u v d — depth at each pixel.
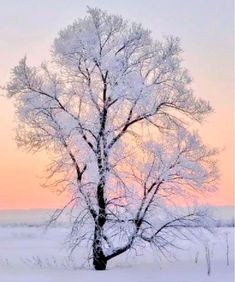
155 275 17.22
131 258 22.69
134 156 19.48
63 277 17.17
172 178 19.42
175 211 19.67
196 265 19.92
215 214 19.86
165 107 20.05
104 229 19.64
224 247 28.12
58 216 19.77
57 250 29.89
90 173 19.36
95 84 19.97
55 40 20.17
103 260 19.56
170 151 19.56
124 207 19.41
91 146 19.69
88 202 19.52
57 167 19.77
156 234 19.61
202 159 19.73
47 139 19.84
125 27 20.19
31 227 64.44
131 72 20.00
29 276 17.53
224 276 16.69
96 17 20.05
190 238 20.12
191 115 20.17
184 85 20.03
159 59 20.05
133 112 19.91
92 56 19.58
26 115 19.84
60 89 19.91
